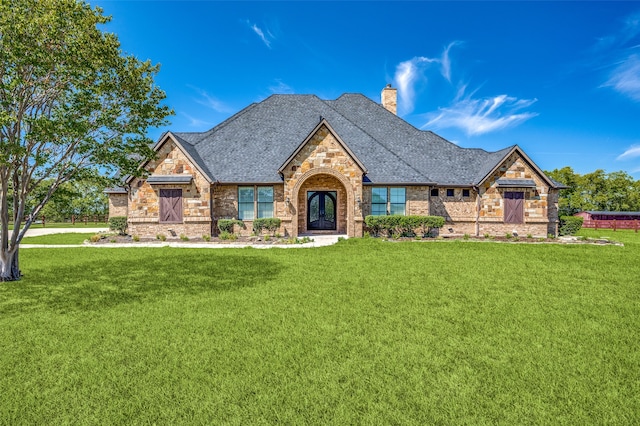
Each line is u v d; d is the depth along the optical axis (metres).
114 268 11.47
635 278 10.09
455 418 3.67
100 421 3.63
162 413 3.75
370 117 28.19
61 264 12.20
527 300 7.90
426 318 6.66
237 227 21.72
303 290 8.73
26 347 5.34
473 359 4.96
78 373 4.55
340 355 5.07
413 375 4.51
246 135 25.14
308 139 20.62
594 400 3.99
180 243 18.17
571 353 5.16
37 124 8.53
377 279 9.94
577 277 10.20
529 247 16.55
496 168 22.00
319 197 23.72
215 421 3.61
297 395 4.06
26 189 10.23
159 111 11.34
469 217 22.78
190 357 5.00
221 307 7.34
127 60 10.55
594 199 55.91
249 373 4.56
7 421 3.63
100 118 10.05
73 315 6.82
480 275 10.45
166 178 20.31
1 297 8.10
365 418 3.65
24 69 9.01
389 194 22.14
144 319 6.59
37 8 8.38
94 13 9.52
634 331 6.02
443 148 26.12
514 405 3.88
